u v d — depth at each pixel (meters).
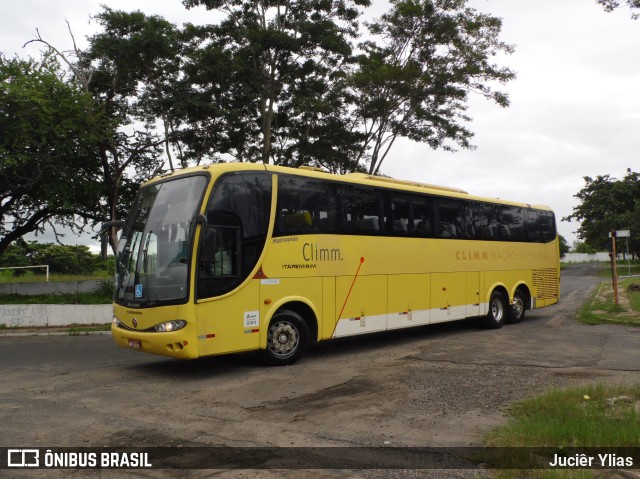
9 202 21.22
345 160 23.14
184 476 4.88
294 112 22.70
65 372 10.02
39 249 35.38
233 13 20.69
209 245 9.14
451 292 14.12
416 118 23.06
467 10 21.73
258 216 9.93
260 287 9.81
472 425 6.27
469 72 21.34
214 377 9.30
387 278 12.30
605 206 61.78
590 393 7.28
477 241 15.20
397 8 21.41
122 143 21.23
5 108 17.66
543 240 18.23
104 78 21.38
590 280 43.31
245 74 19.56
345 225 11.49
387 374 9.29
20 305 17.00
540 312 20.39
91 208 22.05
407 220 13.02
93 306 17.80
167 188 9.88
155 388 8.55
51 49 19.73
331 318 11.04
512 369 9.51
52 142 18.84
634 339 12.80
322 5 20.64
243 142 22.44
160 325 8.96
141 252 9.53
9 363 11.10
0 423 6.56
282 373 9.52
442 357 10.91
